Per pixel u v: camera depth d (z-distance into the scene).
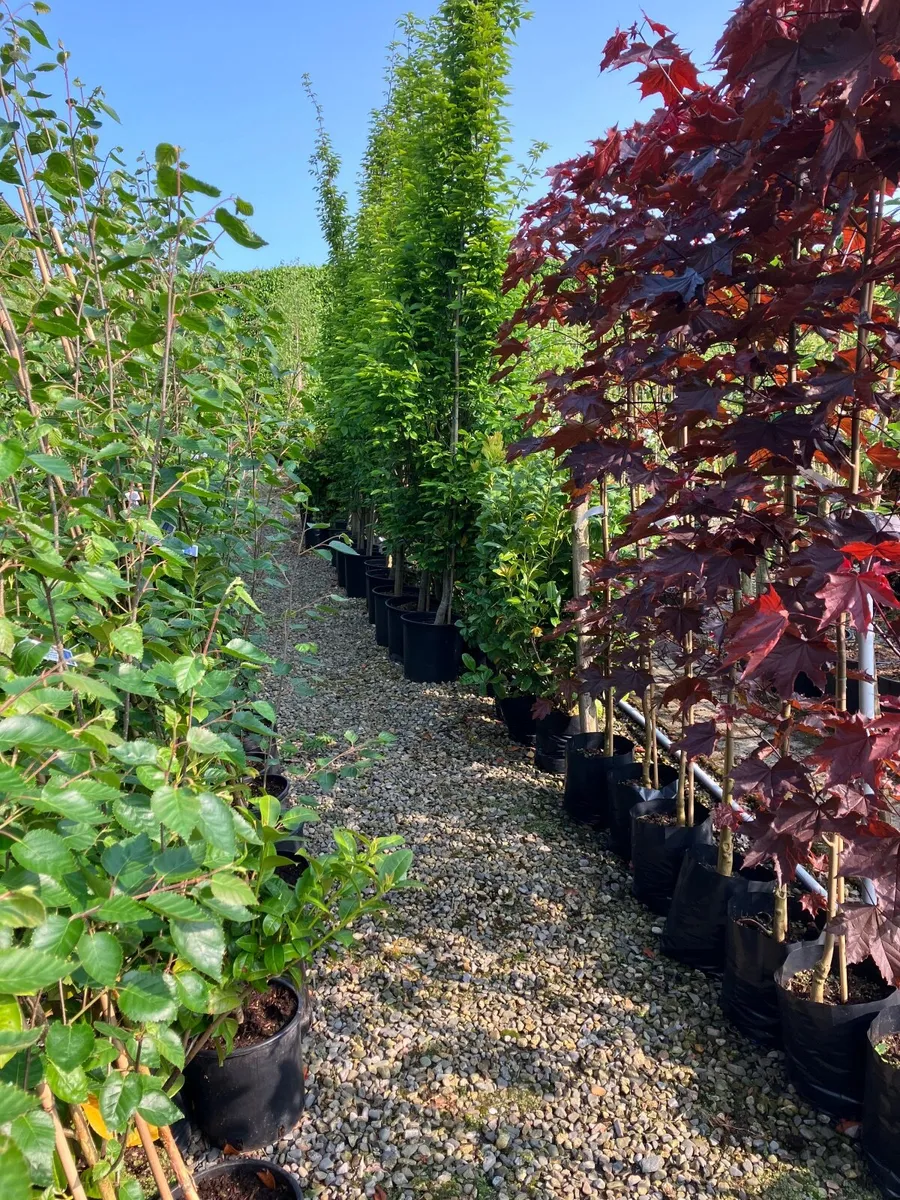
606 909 2.82
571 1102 1.99
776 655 1.61
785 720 1.92
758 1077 2.06
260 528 2.88
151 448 1.91
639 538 2.12
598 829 3.38
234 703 2.08
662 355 1.91
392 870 1.68
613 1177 1.79
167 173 1.51
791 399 1.70
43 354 2.07
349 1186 1.76
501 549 4.12
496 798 3.65
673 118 1.79
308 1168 1.80
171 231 1.78
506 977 2.46
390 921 2.73
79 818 0.94
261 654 1.45
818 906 2.07
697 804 2.98
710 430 1.97
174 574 1.65
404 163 6.09
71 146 1.92
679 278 1.65
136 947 1.29
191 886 1.17
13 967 0.82
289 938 1.65
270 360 2.53
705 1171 1.79
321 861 1.66
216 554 2.43
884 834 1.64
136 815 1.11
